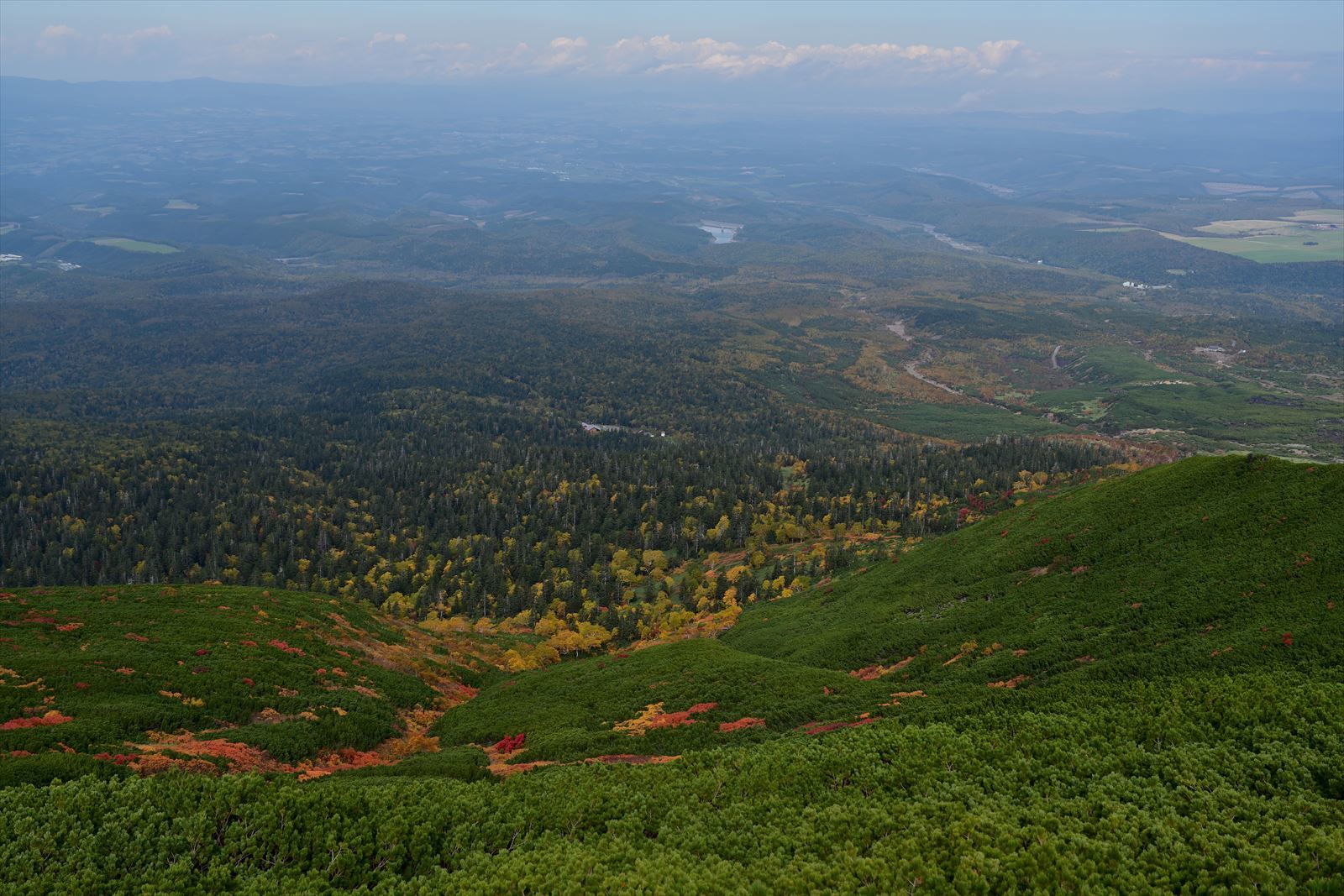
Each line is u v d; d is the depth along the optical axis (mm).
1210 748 42281
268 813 41000
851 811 39281
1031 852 34000
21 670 70062
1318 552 74312
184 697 73062
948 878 33375
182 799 41688
